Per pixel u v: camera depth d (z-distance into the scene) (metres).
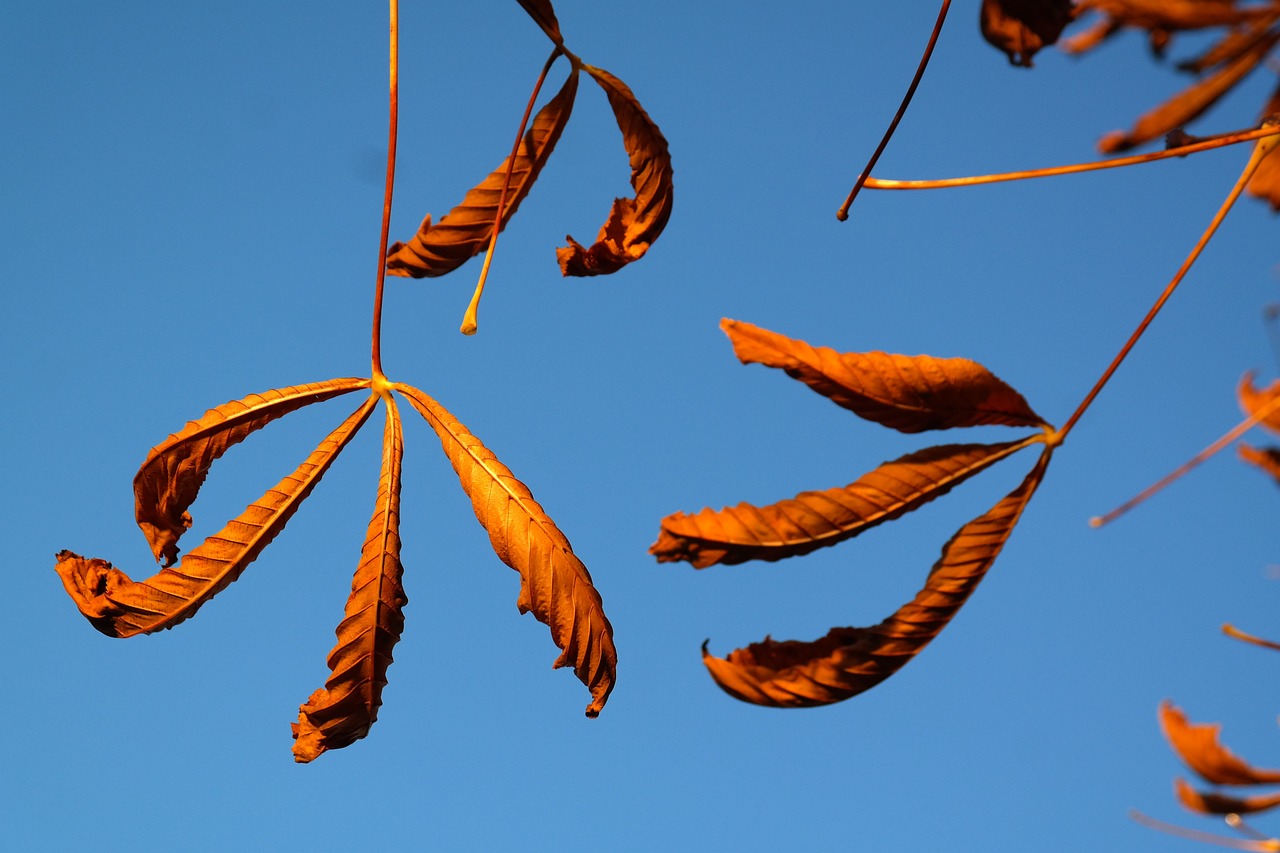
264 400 1.49
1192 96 1.11
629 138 1.57
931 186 1.34
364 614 1.47
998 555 1.27
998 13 1.27
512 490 1.46
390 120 1.48
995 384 1.26
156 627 1.48
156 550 1.51
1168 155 1.28
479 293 1.51
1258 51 1.11
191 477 1.50
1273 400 1.21
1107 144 1.12
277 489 1.50
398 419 1.49
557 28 1.54
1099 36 1.13
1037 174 1.31
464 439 1.47
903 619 1.27
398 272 1.58
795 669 1.27
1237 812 1.17
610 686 1.47
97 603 1.48
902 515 1.27
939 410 1.26
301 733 1.49
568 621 1.46
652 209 1.58
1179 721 1.18
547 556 1.45
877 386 1.26
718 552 1.26
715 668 1.27
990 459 1.27
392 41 1.48
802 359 1.26
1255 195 1.25
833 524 1.26
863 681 1.27
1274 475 1.21
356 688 1.48
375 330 1.49
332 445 1.50
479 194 1.56
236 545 1.49
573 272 1.58
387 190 1.48
